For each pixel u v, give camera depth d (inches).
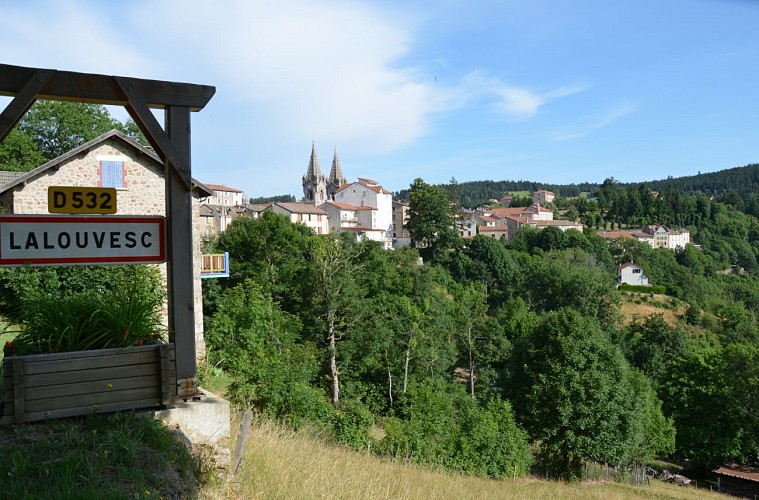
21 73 166.2
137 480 159.0
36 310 186.1
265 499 208.8
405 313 1540.4
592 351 1111.6
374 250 2180.1
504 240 4512.8
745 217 6727.4
